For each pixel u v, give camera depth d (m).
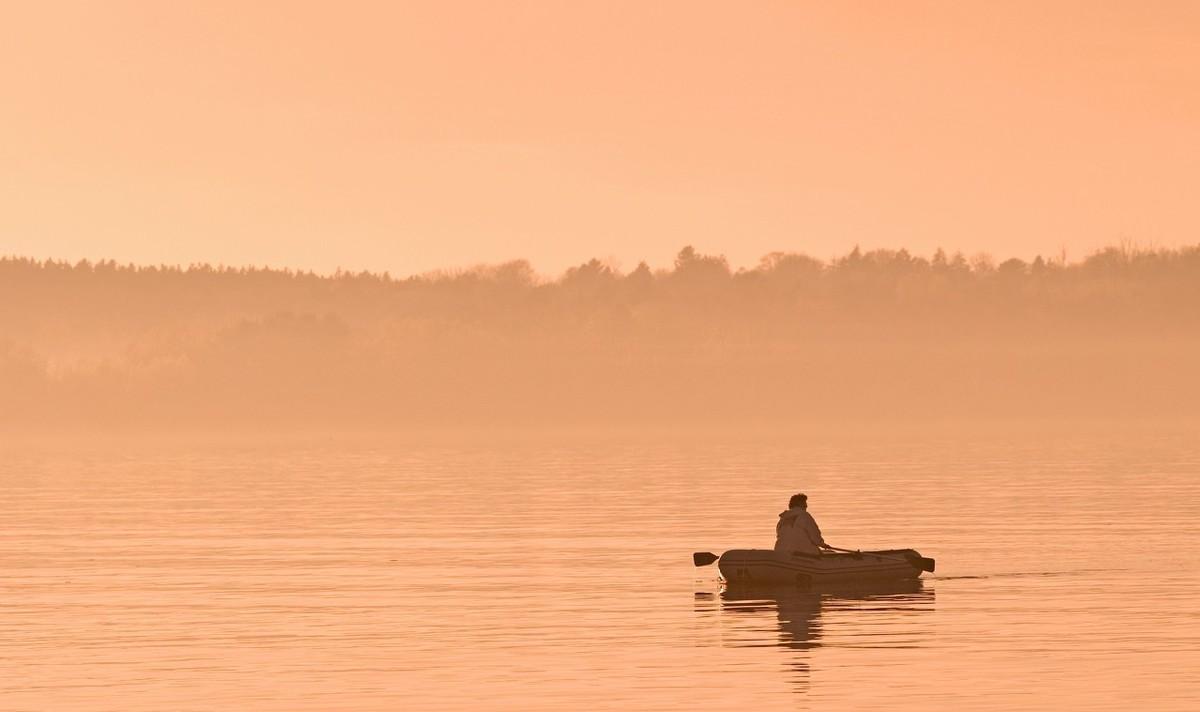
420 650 106.44
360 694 91.69
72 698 91.44
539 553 171.50
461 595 135.62
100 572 156.75
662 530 198.75
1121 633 109.38
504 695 90.81
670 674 96.31
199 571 156.88
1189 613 118.94
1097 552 163.62
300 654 105.44
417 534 196.75
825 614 120.94
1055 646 104.31
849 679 93.81
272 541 189.38
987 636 108.81
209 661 103.06
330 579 148.75
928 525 199.50
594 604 128.62
